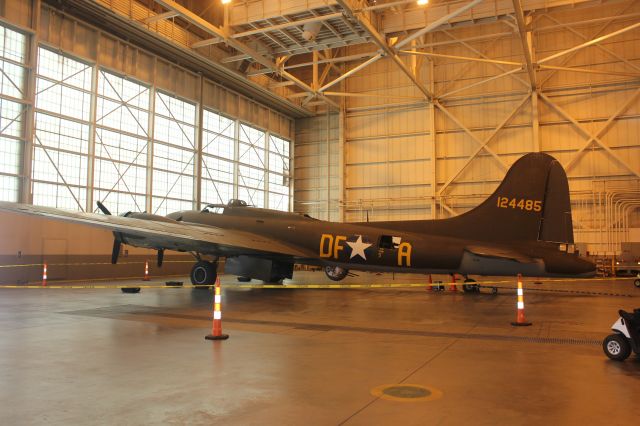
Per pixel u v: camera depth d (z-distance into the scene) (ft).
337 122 122.31
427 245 48.93
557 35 99.76
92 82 77.97
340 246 52.75
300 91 121.49
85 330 28.45
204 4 93.25
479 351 23.17
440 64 109.60
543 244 45.65
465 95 107.04
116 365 20.06
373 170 116.47
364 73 117.91
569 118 97.66
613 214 94.27
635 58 94.12
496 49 104.63
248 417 13.98
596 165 96.22
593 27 97.40
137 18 78.02
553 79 100.22
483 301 46.32
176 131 94.27
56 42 72.33
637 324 20.99
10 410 14.53
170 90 91.81
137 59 85.35
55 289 56.75
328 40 87.10
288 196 126.21
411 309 39.99
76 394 16.12
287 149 126.93
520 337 27.09
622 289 61.77
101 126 79.00
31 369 19.35
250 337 26.66
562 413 14.33
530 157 47.14
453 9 79.36
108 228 44.86
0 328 29.07
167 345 24.25
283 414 14.24
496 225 47.62
